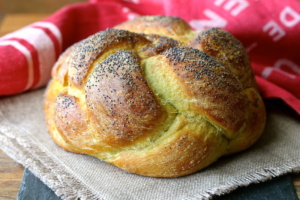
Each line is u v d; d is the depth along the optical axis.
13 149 0.50
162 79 0.44
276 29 0.63
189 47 0.47
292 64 0.65
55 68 0.52
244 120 0.46
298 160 0.48
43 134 0.53
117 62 0.44
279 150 0.50
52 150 0.50
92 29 0.70
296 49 0.63
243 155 0.49
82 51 0.47
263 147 0.51
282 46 0.64
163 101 0.44
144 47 0.47
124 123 0.43
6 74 0.58
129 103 0.43
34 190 0.45
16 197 0.45
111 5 0.71
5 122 0.55
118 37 0.47
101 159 0.47
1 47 0.59
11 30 0.75
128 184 0.45
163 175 0.45
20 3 0.89
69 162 0.48
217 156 0.46
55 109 0.48
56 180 0.45
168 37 0.50
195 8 0.66
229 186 0.44
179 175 0.45
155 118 0.43
